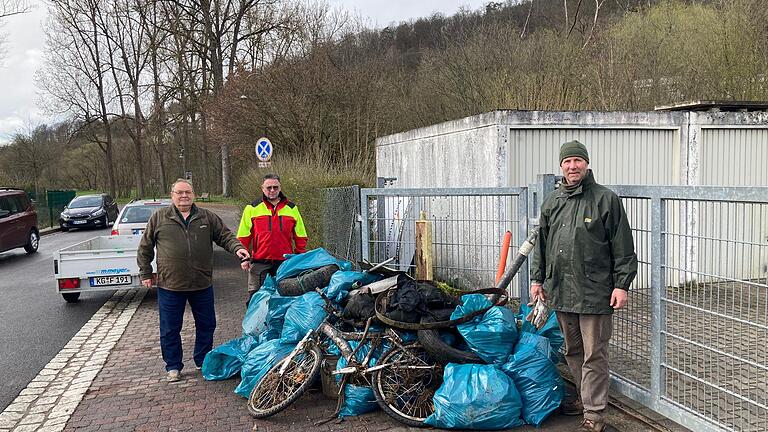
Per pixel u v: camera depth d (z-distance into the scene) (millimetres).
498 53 19703
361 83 20172
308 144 19547
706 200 3557
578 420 4160
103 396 5094
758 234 3271
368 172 15625
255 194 14859
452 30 23641
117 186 51375
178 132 37250
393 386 4352
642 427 3936
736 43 14383
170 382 5398
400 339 4500
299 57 20859
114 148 49781
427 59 23188
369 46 24562
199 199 38281
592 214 3781
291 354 4727
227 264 13484
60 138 44438
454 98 20984
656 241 3955
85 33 39938
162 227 5406
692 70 15516
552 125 8133
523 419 4090
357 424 4293
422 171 10789
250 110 20125
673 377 3900
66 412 4723
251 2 30781
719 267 3510
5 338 7410
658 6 18766
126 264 9227
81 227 26406
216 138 23266
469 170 8922
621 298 3693
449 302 4715
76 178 51781
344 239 8305
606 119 8320
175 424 4426
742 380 3467
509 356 4281
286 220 6625
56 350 6789
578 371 4137
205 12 31078
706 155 8719
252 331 5594
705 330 3631
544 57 18281
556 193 4031
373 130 19891
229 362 5438
